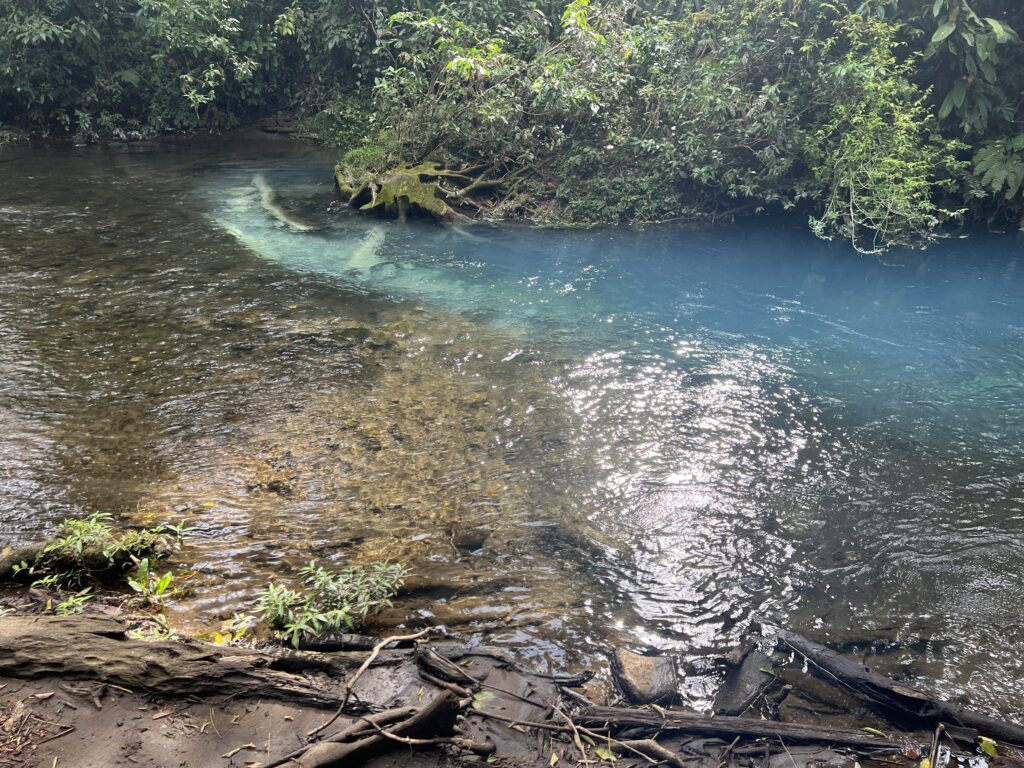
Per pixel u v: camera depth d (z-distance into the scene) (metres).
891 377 5.49
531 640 2.96
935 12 9.02
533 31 10.41
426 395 4.92
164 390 4.84
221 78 14.40
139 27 14.30
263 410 4.65
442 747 2.38
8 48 13.05
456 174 9.72
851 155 8.49
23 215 8.63
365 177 9.61
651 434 4.56
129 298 6.35
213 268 7.18
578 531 3.64
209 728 2.35
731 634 3.05
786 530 3.71
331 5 13.98
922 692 2.79
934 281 7.64
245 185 10.62
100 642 2.54
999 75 9.73
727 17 9.74
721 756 2.48
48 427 4.34
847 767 2.46
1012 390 5.33
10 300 6.17
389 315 6.23
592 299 6.82
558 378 5.24
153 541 3.37
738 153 9.67
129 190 10.05
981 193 9.20
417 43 11.17
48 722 2.29
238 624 2.93
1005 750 2.54
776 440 4.56
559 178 9.88
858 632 3.08
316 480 3.96
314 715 2.45
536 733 2.50
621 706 2.66
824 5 8.97
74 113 14.08
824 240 8.98
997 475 4.27
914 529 3.75
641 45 9.79
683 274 7.63
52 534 3.41
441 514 3.72
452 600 3.16
